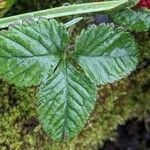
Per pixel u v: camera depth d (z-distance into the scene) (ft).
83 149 0.82
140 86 0.87
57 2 0.74
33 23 0.59
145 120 0.93
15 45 0.58
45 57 0.59
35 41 0.59
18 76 0.58
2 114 0.71
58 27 0.60
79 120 0.60
